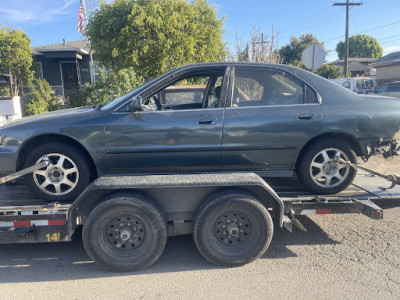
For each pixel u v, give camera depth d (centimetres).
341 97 380
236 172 364
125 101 373
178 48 1069
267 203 350
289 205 360
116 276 320
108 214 317
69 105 1293
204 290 293
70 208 320
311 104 375
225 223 331
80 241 402
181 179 333
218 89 405
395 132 380
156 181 328
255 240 331
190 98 520
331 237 400
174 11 1075
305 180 381
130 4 1064
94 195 334
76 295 288
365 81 2420
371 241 387
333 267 330
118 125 362
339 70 4041
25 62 1656
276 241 391
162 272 326
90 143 362
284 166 382
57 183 367
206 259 351
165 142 364
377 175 429
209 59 1191
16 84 1658
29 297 285
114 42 1056
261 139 367
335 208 362
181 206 342
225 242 334
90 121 363
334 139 374
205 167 380
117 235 326
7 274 325
